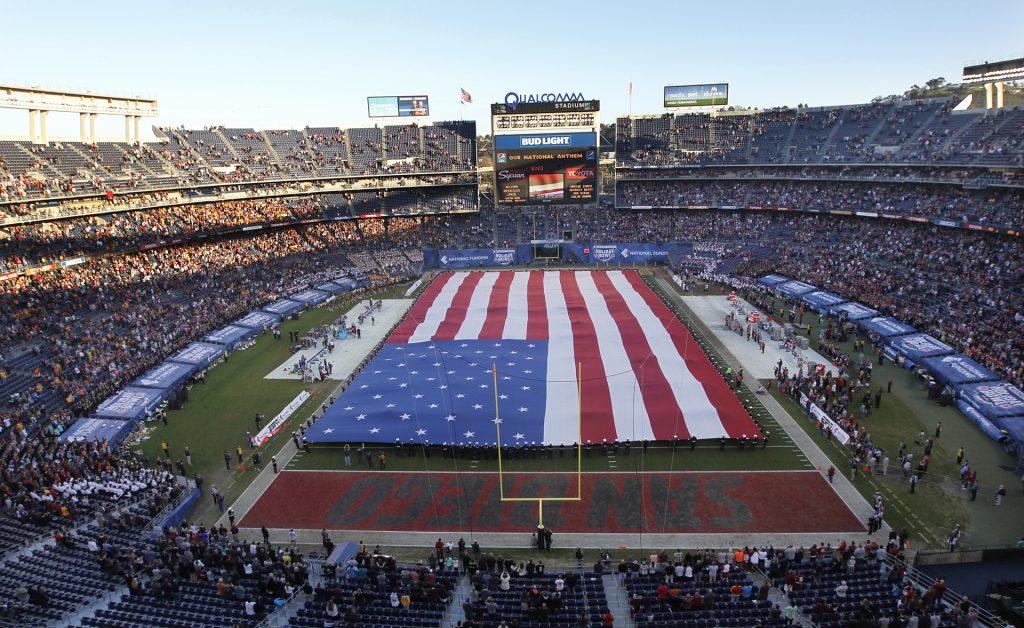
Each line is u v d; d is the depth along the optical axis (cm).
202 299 6825
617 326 6009
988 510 3180
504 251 9331
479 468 3703
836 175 8800
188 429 4359
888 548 2745
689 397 4416
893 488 3397
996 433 3872
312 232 9381
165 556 2692
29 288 5959
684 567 2572
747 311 6500
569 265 9250
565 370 4959
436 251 9394
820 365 4900
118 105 7994
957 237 6950
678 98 10519
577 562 2853
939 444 3850
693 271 8444
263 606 2295
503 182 8969
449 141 10312
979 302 5597
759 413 4334
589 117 8738
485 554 2920
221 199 8475
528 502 3350
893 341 5247
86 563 2672
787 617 2239
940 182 7469
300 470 3759
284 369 5416
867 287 6544
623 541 3003
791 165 9300
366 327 6569
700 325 6316
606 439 3897
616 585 2602
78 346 5331
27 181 6419
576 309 6619
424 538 3073
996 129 7438
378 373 5012
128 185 7369
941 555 2770
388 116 10456
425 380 4831
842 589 2367
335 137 10312
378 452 3938
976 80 8300
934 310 5716
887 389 4647
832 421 4025
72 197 6681
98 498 3306
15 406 4350
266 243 8744
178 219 8031
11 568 2636
